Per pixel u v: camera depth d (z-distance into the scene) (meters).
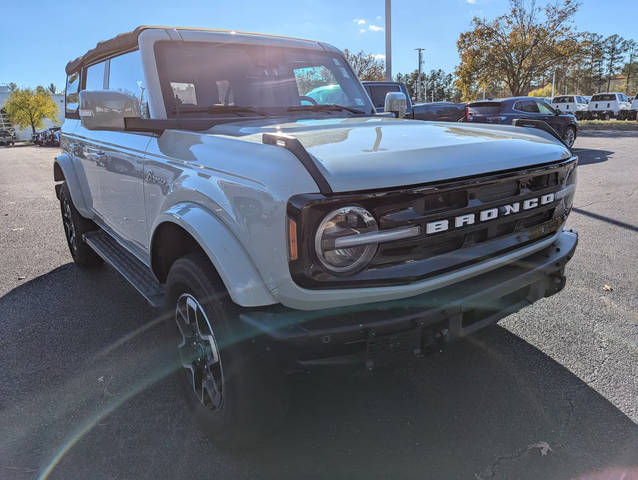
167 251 2.66
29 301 4.25
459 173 2.04
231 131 2.53
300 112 3.40
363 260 1.88
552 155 2.47
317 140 2.20
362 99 3.87
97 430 2.56
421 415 2.61
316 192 1.77
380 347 1.92
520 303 2.40
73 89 4.76
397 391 2.83
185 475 2.24
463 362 3.10
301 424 2.56
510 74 29.78
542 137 2.80
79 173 4.26
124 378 3.04
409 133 2.44
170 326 2.57
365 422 2.57
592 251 5.18
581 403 2.67
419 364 3.09
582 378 2.89
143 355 3.30
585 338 3.35
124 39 3.18
